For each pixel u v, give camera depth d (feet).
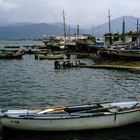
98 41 391.45
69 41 450.71
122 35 355.15
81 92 129.90
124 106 82.02
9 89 136.05
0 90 132.98
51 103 107.04
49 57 315.37
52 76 185.68
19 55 322.96
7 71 216.95
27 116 69.87
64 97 118.52
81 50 367.04
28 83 156.46
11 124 69.21
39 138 68.85
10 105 102.94
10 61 302.25
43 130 70.49
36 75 192.24
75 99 115.03
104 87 143.54
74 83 156.04
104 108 76.95
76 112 74.84
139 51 248.52
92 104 81.25
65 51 379.55
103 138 69.46
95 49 333.21
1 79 172.45
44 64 271.90
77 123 71.20
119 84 152.56
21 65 263.90
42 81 164.14
